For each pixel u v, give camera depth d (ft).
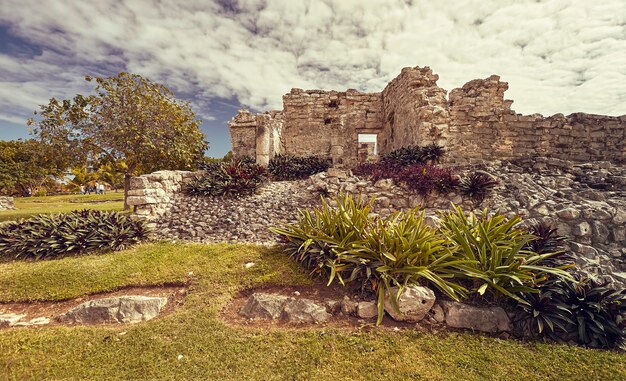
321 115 56.75
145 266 17.40
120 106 38.96
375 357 10.24
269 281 14.98
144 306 13.52
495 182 25.16
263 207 28.40
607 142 37.65
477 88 41.60
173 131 42.65
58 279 16.10
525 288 11.88
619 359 10.07
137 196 25.73
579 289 12.34
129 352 10.65
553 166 31.35
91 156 40.96
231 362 10.04
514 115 37.55
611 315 11.30
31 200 74.18
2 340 11.30
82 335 11.69
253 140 55.47
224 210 27.91
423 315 12.33
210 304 13.65
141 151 40.40
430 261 13.98
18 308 14.28
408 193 27.17
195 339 11.27
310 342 11.07
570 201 22.84
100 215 24.13
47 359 10.28
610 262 18.03
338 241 15.60
